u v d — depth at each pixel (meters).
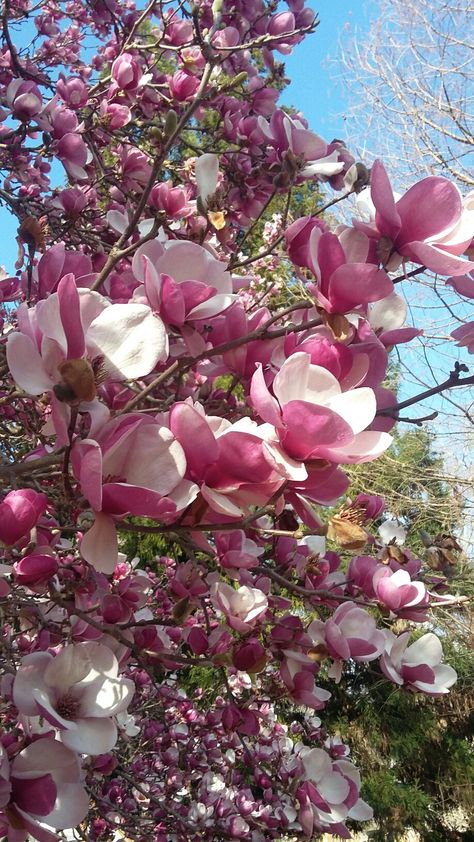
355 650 2.11
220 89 2.27
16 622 2.58
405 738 10.53
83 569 2.15
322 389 1.19
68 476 1.18
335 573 2.45
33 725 1.44
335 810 2.57
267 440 1.13
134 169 3.20
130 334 1.24
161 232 2.42
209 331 1.54
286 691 2.35
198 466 1.17
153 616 3.62
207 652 2.34
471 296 1.52
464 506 8.21
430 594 2.41
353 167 1.97
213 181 1.83
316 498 1.29
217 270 1.58
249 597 2.11
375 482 8.77
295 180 2.22
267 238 5.91
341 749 3.19
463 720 10.91
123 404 1.77
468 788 10.41
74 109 3.51
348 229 1.42
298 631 2.25
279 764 2.95
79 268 1.77
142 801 3.57
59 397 1.09
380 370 1.51
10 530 1.33
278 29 3.38
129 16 4.39
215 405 1.92
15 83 3.11
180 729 3.58
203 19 3.35
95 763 2.42
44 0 4.47
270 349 1.61
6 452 2.94
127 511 1.14
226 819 2.83
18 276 2.43
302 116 3.36
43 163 3.73
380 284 1.31
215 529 1.21
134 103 3.31
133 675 3.57
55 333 1.18
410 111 7.87
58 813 1.36
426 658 2.28
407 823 10.70
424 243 1.34
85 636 1.94
